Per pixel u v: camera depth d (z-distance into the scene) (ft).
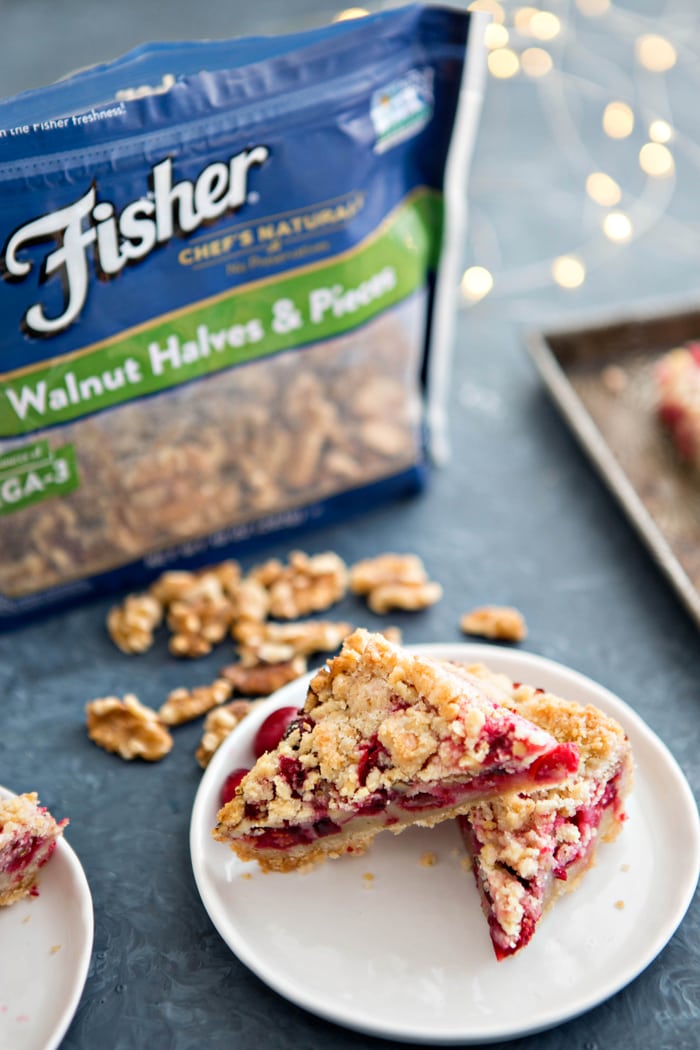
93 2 3.17
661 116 2.97
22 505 2.12
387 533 2.34
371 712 1.82
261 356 2.18
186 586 2.23
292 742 1.84
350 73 2.05
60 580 2.20
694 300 2.54
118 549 2.22
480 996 1.75
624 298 2.67
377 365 2.27
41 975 1.77
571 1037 1.76
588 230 2.79
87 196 1.96
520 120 2.99
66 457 2.11
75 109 1.95
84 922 1.80
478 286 2.58
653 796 1.91
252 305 2.13
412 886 1.86
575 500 2.37
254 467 2.25
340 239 2.13
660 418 2.43
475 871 1.85
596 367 2.53
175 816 1.98
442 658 2.03
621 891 1.84
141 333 2.08
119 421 2.13
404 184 2.19
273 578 2.25
